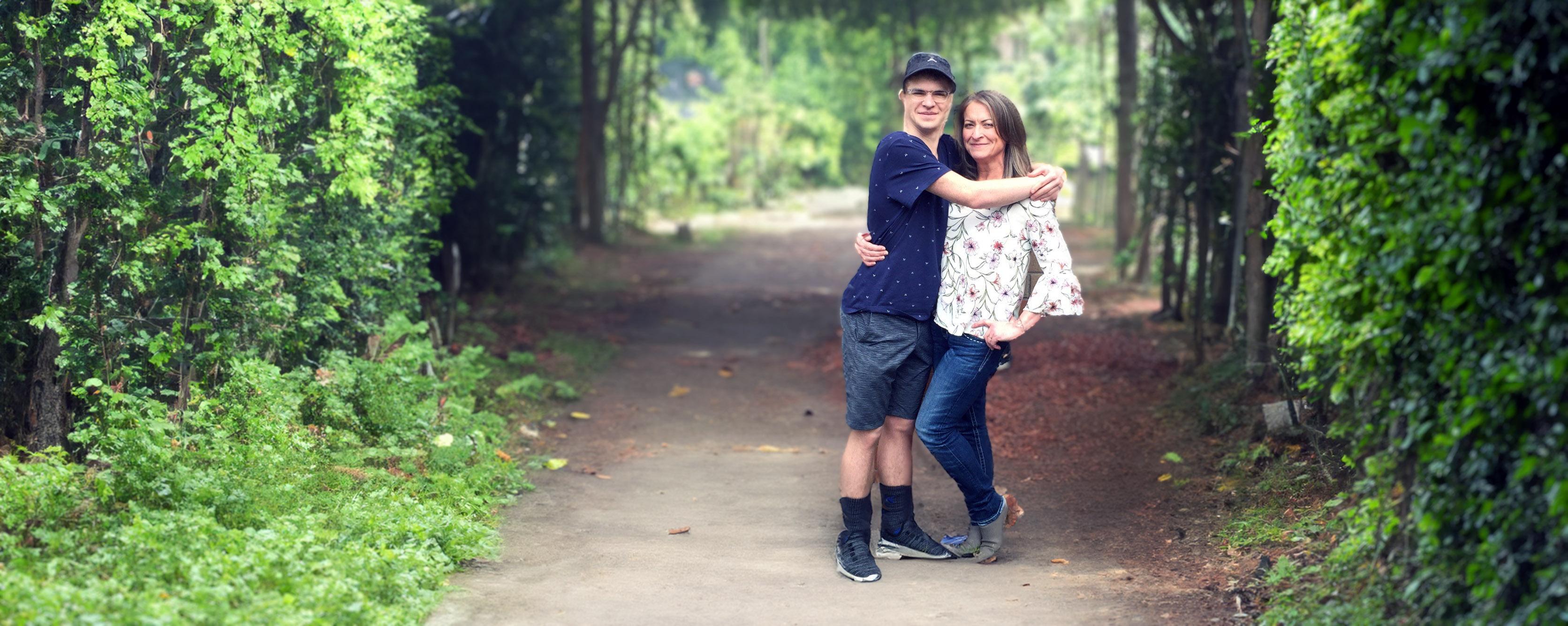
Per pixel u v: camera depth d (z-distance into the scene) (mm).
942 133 4477
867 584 4363
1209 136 9648
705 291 16047
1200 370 8109
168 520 4012
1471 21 2605
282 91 5445
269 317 5645
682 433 7523
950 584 4355
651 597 4180
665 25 25719
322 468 5066
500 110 14172
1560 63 2547
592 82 21125
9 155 4707
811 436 7477
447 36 12617
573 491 5848
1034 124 32781
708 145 31953
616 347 10883
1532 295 2723
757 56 40156
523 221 16438
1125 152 17594
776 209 34688
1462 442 2984
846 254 22406
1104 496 5633
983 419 4668
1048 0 28469
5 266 4926
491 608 4020
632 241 23031
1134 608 4016
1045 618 3945
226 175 5324
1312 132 3346
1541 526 2764
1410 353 3068
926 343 4465
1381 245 3078
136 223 5043
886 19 28641
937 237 4371
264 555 3781
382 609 3719
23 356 5086
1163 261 11836
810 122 39875
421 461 5652
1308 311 3418
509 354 9125
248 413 5148
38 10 4941
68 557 3801
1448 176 2801
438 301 9180
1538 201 2641
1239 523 4777
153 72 5230
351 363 6289
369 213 6621
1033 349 10008
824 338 11836
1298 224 3396
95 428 4781
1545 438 2711
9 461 4445
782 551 4840
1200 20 9531
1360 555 3646
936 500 5645
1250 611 3873
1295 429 5641
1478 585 2957
